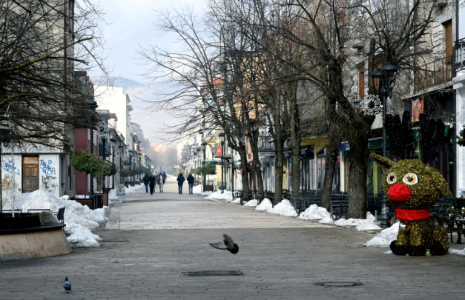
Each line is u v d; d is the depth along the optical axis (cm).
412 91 2830
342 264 1295
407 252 1426
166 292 960
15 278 1120
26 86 1577
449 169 2561
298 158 3322
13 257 1417
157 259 1408
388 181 1452
